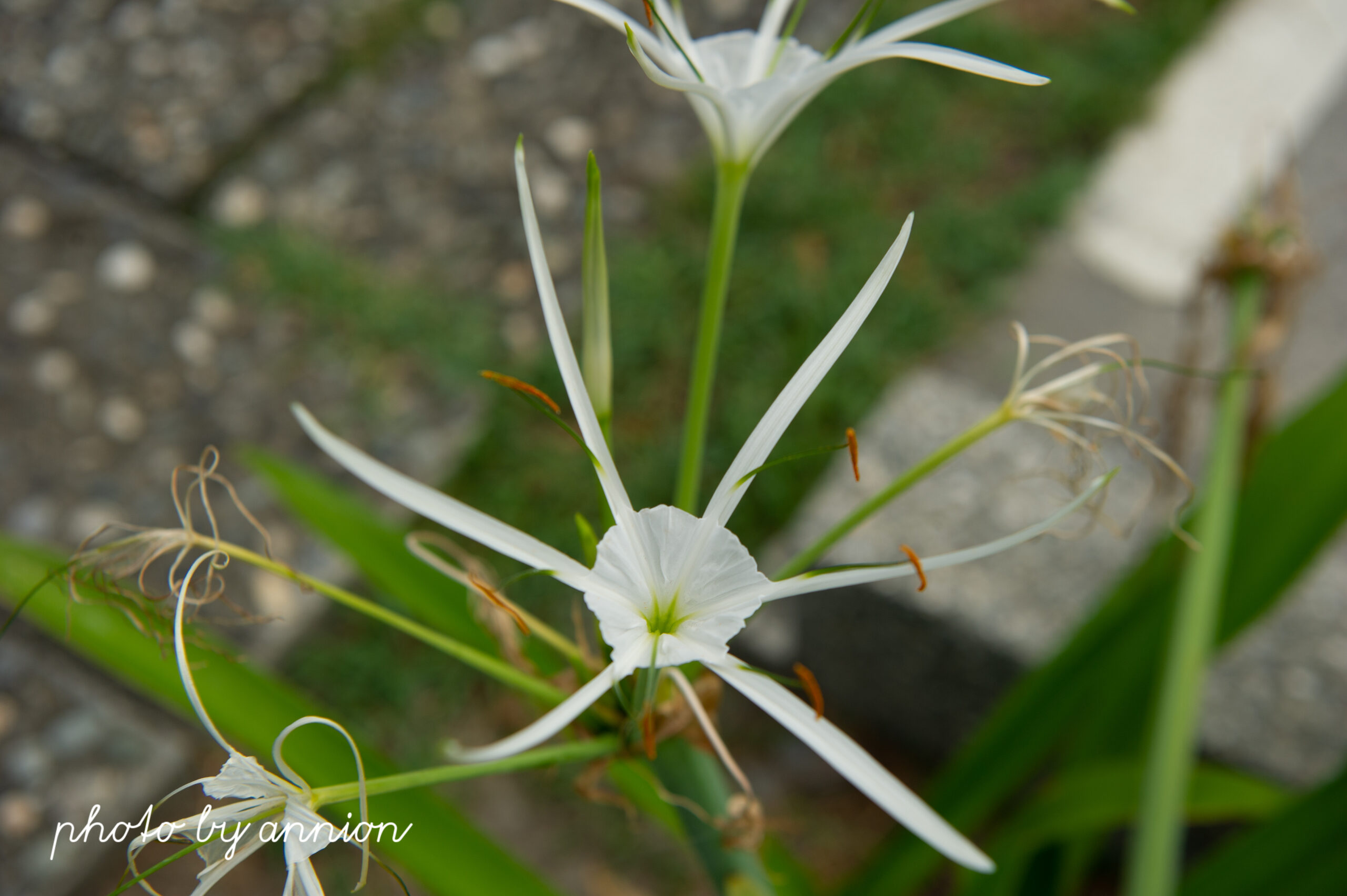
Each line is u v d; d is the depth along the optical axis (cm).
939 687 89
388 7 149
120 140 136
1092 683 61
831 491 88
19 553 48
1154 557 58
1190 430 113
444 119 140
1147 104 142
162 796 98
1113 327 124
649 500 114
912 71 143
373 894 91
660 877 97
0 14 147
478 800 100
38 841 94
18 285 124
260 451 58
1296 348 128
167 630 41
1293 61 150
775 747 103
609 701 38
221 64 143
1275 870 55
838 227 130
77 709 100
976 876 64
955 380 121
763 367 121
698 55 41
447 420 118
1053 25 151
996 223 131
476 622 55
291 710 48
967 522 84
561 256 130
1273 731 75
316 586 38
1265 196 62
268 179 134
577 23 149
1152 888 47
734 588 35
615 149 138
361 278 126
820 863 97
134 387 118
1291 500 57
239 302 124
